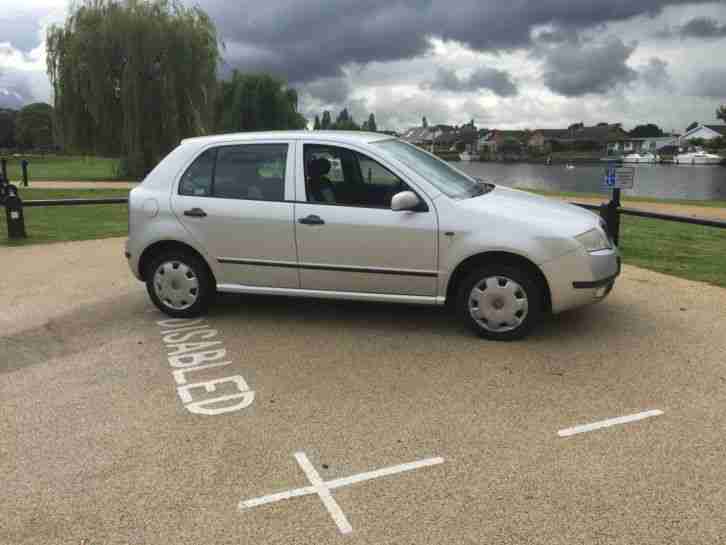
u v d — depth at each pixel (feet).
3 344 17.93
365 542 9.16
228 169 18.89
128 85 107.14
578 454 11.34
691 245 33.53
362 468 11.09
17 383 15.16
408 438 12.09
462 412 13.08
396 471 10.96
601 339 17.17
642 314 19.43
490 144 475.72
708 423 12.37
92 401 14.08
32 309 21.44
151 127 110.63
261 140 18.74
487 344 16.92
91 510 10.10
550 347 16.60
